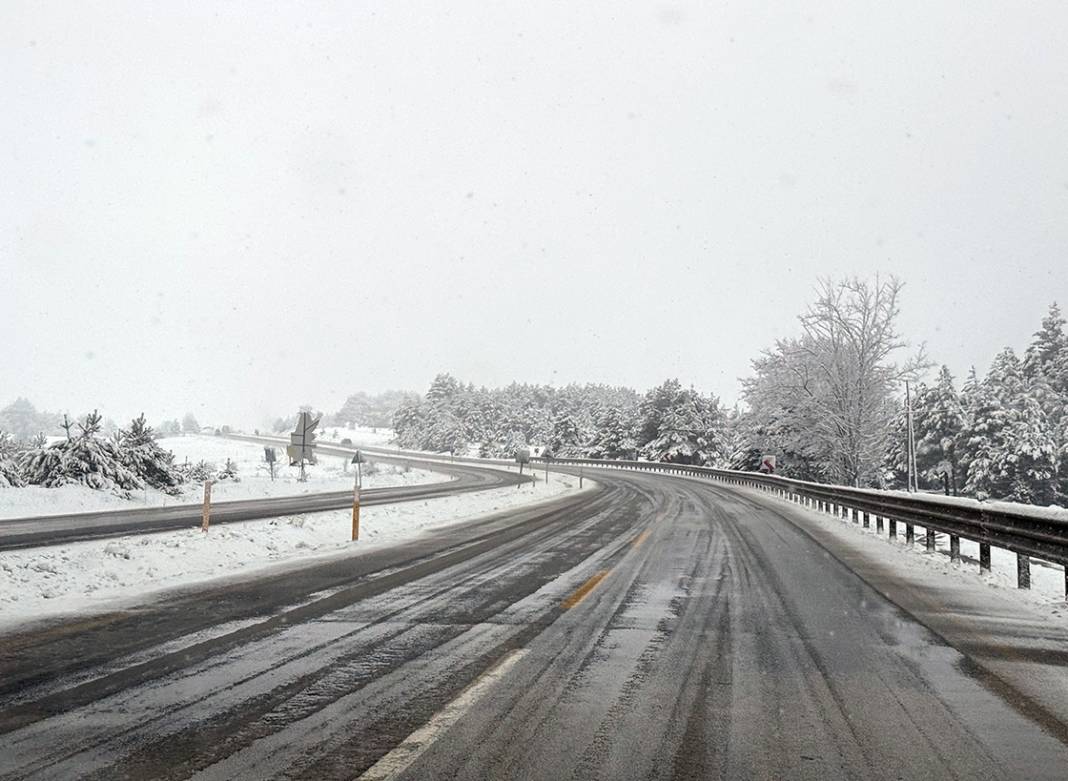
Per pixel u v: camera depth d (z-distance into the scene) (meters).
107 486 31.09
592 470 79.50
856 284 49.31
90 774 4.34
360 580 11.30
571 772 4.41
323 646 7.23
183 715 5.30
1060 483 66.44
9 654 6.91
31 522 21.12
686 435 89.38
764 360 53.81
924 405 72.44
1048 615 9.12
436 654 6.96
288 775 4.33
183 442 120.75
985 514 12.53
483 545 16.11
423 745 4.79
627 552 14.97
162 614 8.73
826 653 7.15
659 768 4.49
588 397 154.38
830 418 50.19
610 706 5.55
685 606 9.41
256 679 6.15
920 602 9.87
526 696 5.76
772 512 27.30
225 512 24.81
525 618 8.58
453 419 130.88
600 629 8.05
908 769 4.51
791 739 4.96
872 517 25.94
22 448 39.91
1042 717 5.42
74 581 10.77
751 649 7.27
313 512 24.70
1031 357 76.25
